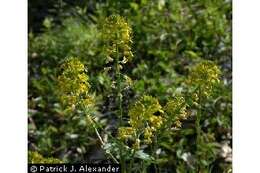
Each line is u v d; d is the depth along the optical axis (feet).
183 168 20.72
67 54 26.48
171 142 22.45
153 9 28.25
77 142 23.38
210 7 27.91
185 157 21.88
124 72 25.89
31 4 30.17
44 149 23.11
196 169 20.49
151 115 16.53
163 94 23.93
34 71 26.45
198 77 17.31
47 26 27.73
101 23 27.48
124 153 17.24
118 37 17.47
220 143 23.21
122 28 17.38
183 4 28.68
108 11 28.45
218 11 28.14
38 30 29.35
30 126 23.82
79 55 26.32
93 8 29.94
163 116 18.15
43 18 29.84
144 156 17.16
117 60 17.65
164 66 25.32
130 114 16.62
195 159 21.47
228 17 28.14
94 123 17.98
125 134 16.89
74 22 28.12
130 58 17.65
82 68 17.28
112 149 17.21
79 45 26.71
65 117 24.02
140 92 23.85
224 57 26.08
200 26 27.27
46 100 25.03
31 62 26.81
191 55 26.18
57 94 24.66
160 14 27.99
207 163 19.81
